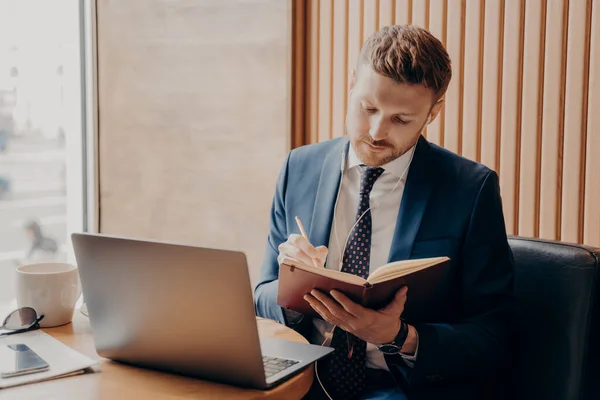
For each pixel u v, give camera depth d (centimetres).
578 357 149
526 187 202
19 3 306
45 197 327
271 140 260
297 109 254
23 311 141
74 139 317
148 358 125
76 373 122
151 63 292
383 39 151
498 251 156
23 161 328
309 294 131
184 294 115
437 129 219
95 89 309
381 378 156
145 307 120
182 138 286
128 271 119
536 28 197
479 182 158
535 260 158
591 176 190
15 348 129
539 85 198
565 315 151
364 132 153
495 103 206
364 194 161
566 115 194
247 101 265
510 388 160
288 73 252
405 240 156
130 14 295
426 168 161
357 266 159
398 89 146
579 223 194
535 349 156
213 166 278
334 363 156
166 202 295
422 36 151
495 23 204
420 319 153
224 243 279
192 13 277
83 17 308
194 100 281
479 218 155
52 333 142
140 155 300
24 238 334
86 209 321
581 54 189
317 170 172
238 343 114
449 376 149
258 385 116
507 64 203
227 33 268
